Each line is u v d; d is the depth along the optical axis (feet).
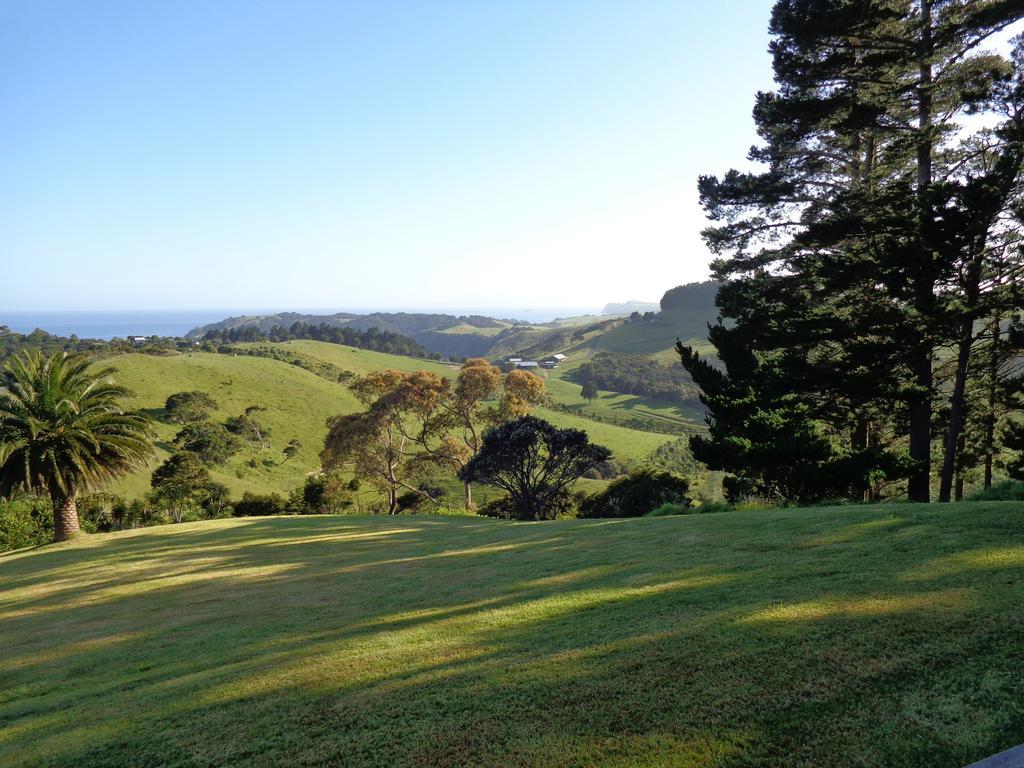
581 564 31.35
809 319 63.87
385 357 618.85
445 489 213.87
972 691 11.83
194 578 48.21
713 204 77.46
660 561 28.07
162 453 231.30
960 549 20.88
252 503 159.02
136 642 29.19
